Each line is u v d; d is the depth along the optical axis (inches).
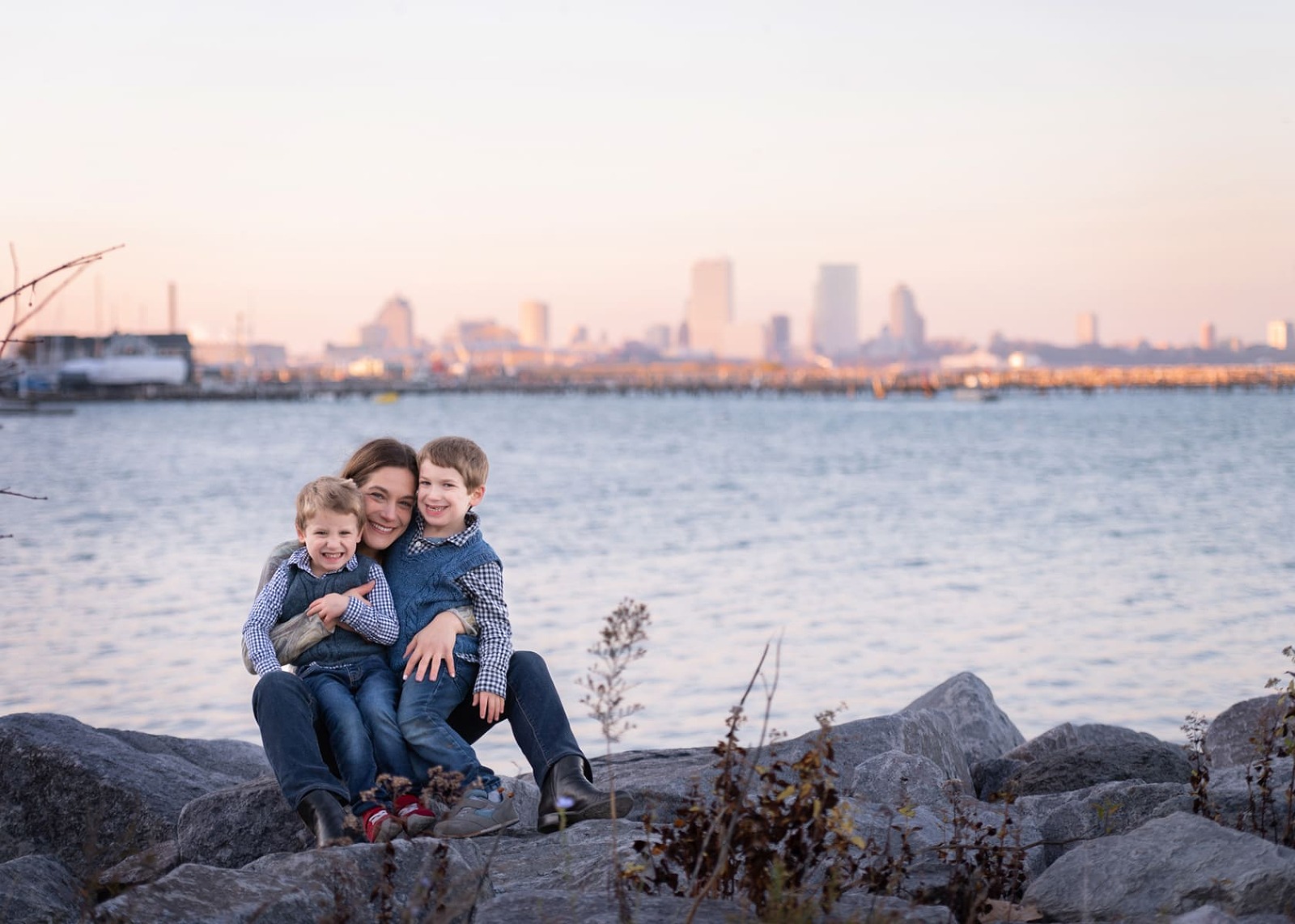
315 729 191.9
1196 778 181.9
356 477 206.1
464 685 197.5
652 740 388.5
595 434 3641.7
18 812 219.9
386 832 171.5
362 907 139.9
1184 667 492.7
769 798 135.4
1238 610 622.8
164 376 6968.5
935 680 474.6
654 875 147.9
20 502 1374.3
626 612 128.1
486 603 202.1
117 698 441.4
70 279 152.6
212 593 692.1
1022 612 626.8
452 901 136.6
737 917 127.6
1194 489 1498.5
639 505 1368.1
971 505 1321.4
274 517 1186.6
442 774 166.4
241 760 273.3
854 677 480.1
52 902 157.8
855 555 887.7
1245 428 3572.8
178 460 2277.3
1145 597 671.8
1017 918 146.9
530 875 171.3
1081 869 151.2
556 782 189.3
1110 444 2760.8
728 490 1585.9
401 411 6107.3
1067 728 282.4
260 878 139.4
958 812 179.5
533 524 1147.3
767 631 575.8
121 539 991.6
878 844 169.5
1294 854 144.6
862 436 3380.9
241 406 6643.7
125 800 218.5
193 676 477.4
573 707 428.1
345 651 197.0
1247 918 134.5
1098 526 1079.0
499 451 2719.0
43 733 230.7
